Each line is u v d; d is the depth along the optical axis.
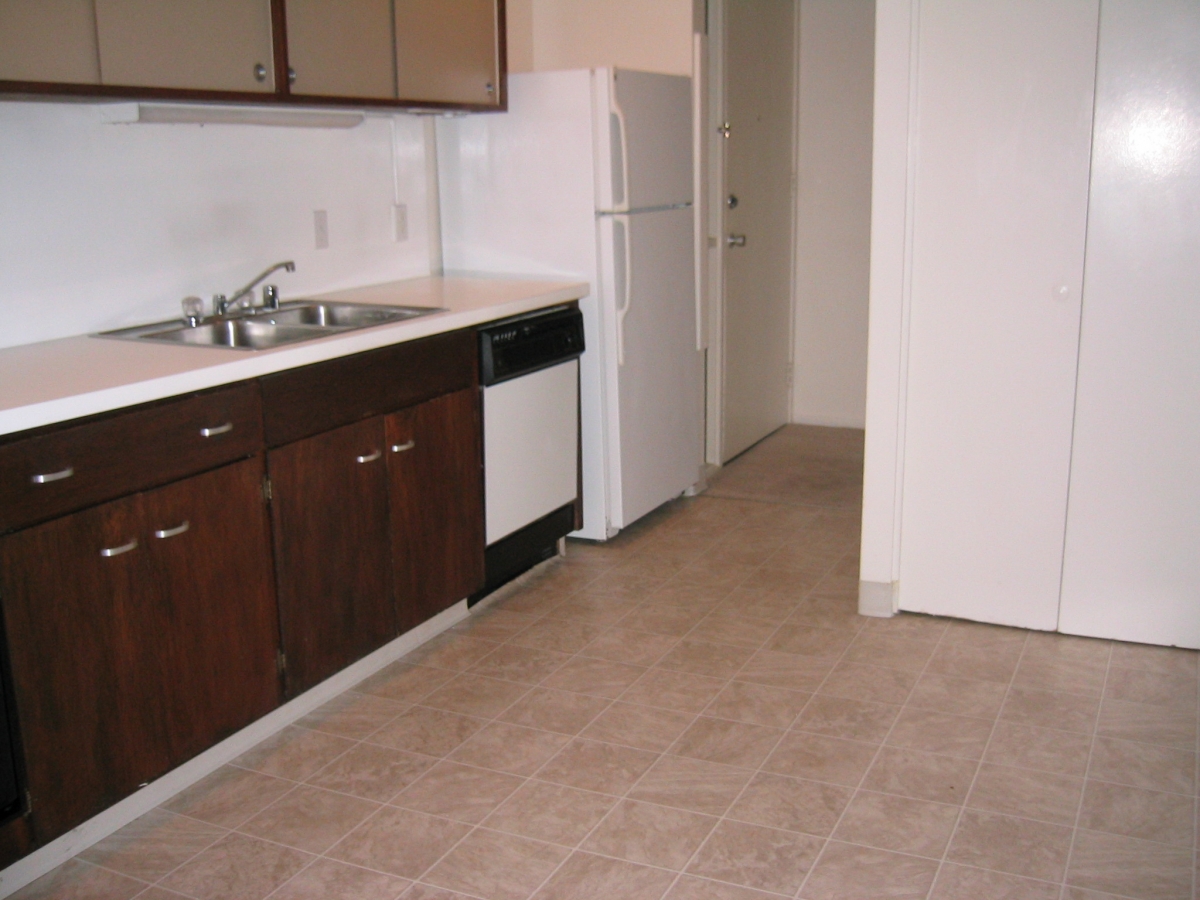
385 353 2.68
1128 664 2.85
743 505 4.31
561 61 4.40
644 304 3.78
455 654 2.98
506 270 3.72
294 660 2.52
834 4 5.16
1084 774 2.33
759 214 5.00
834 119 5.28
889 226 2.96
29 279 2.46
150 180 2.72
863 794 2.27
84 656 1.99
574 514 3.69
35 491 1.87
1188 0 2.59
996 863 2.04
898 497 3.12
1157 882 1.97
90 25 2.20
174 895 1.98
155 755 2.17
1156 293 2.75
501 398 3.16
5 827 1.89
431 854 2.10
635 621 3.19
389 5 2.97
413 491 2.84
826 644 3.01
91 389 1.96
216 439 2.22
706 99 4.16
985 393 2.96
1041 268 2.84
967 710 2.62
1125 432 2.85
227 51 2.50
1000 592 3.08
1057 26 2.71
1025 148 2.80
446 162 3.72
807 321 5.57
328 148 3.29
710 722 2.59
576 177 3.53
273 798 2.30
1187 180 2.67
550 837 2.15
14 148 2.39
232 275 3.00
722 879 2.00
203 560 2.23
